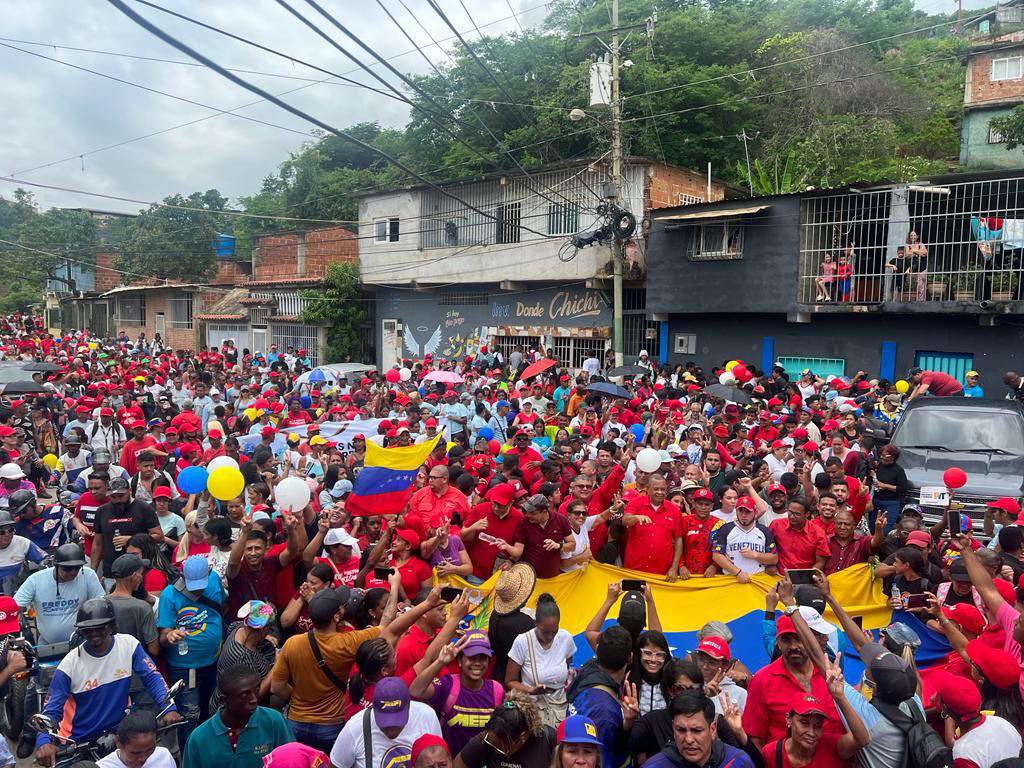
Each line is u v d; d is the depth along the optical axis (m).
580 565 8.46
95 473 9.31
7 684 6.82
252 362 30.89
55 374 22.44
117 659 5.92
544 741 4.77
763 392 17.73
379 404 17.86
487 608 7.50
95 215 55.72
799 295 23.00
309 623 6.49
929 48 42.78
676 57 34.84
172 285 44.88
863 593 8.09
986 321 20.27
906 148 35.94
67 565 6.96
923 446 12.95
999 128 27.81
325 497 10.61
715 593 8.23
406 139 40.72
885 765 4.56
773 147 32.88
